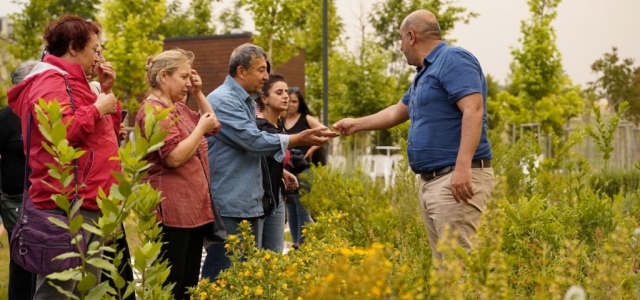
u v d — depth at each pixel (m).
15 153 5.38
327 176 7.42
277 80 6.48
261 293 4.03
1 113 5.40
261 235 5.71
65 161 2.96
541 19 24.92
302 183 7.86
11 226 5.43
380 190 9.41
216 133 4.98
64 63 4.00
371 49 27.09
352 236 6.25
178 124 4.81
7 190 5.41
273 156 5.43
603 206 6.02
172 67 4.89
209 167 5.40
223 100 5.37
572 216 5.93
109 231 2.96
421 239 5.77
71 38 4.04
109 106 3.89
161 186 4.71
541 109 24.88
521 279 4.09
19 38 23.86
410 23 5.19
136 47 22.41
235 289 4.28
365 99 26.73
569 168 6.93
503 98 25.59
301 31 31.72
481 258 2.88
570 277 3.64
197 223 4.79
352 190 6.72
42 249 3.80
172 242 4.71
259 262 4.29
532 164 7.71
